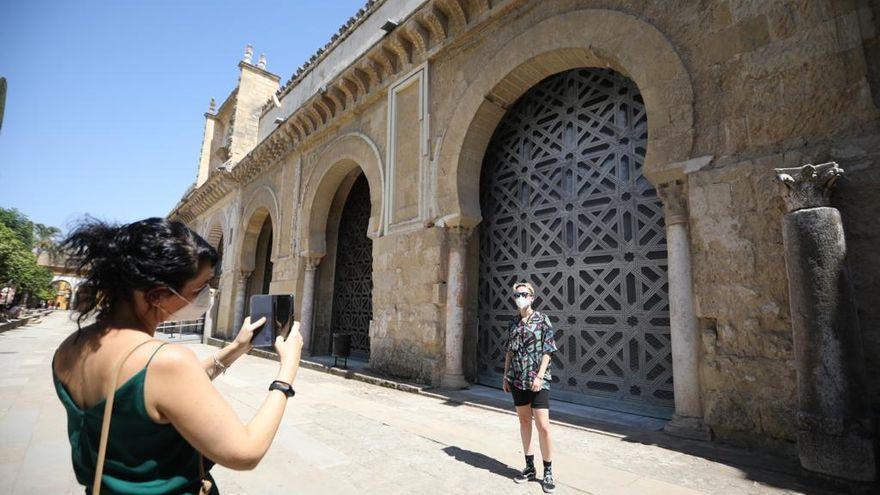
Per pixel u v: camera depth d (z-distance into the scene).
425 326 6.89
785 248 3.22
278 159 13.85
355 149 9.71
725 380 3.74
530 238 6.49
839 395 2.82
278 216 13.30
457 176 6.80
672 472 3.14
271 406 1.07
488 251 7.16
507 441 3.91
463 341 6.79
